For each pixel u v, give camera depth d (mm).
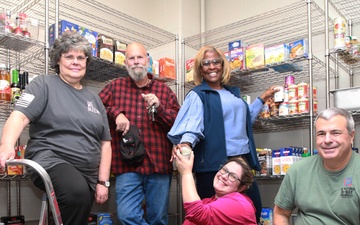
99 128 1854
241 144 2119
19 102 1658
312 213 1644
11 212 2721
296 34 3412
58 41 1830
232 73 3113
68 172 1596
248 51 3051
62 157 1683
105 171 1930
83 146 1743
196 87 2176
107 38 2838
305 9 3355
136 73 2361
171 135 2051
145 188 2330
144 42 3924
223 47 3900
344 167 1595
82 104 1814
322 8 3254
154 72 3271
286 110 2805
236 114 2158
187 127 1996
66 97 1773
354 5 3098
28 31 2439
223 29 3889
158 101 2240
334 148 1545
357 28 3066
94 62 2779
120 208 2236
